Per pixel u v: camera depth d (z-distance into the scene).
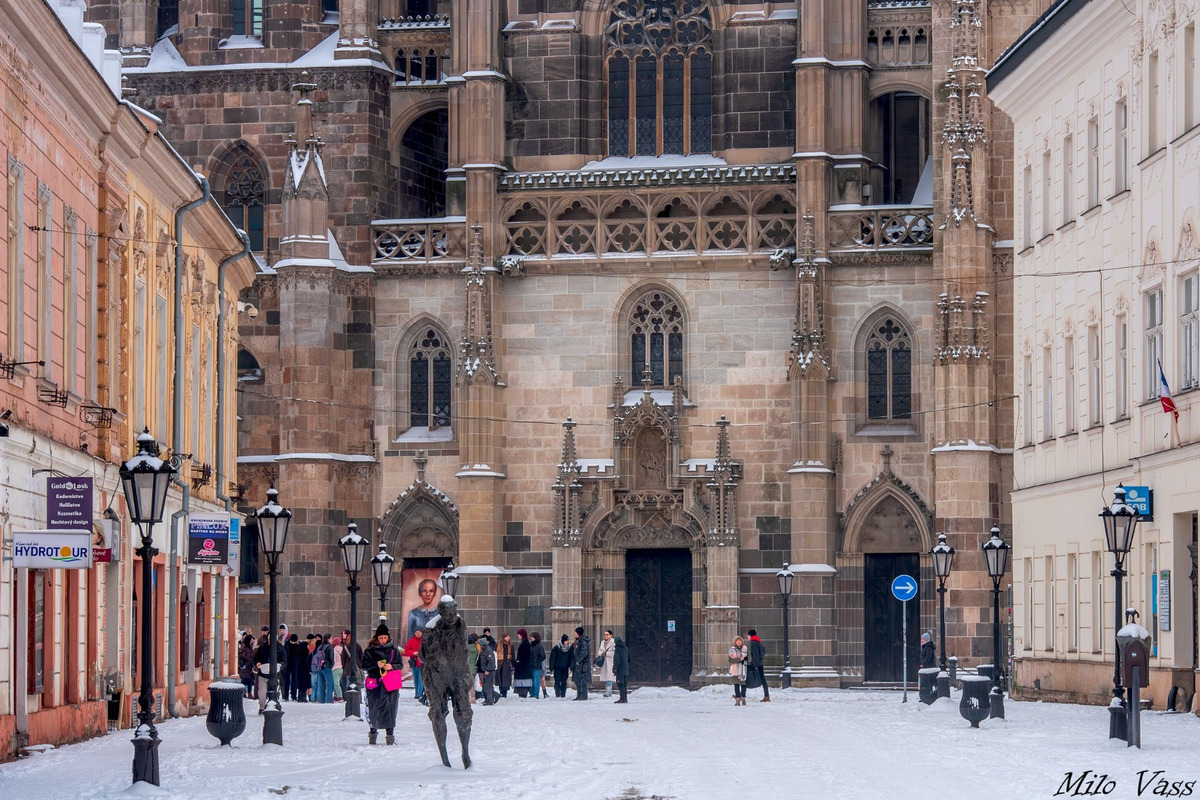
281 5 97.81
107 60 55.00
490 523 92.56
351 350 95.44
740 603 91.56
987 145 88.06
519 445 94.12
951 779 34.84
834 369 91.06
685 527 92.62
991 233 87.88
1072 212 67.44
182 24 98.88
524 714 65.44
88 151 49.91
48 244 45.22
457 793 33.22
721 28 94.19
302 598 93.62
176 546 61.31
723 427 91.62
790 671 88.25
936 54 89.50
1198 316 53.34
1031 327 72.25
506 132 95.56
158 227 59.22
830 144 91.69
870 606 91.12
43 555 40.75
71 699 47.91
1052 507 68.62
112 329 52.56
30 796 33.31
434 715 38.81
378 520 95.12
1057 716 56.66
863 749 43.69
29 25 41.59
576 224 94.25
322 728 55.56
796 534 90.00
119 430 52.91
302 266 94.06
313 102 96.62
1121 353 61.41
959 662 86.94
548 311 94.38
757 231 92.81
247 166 98.12
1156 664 55.94
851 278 91.44
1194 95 54.03
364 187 95.88
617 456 92.75
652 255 93.31
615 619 93.31
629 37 95.56
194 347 67.31
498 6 95.12
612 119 95.75
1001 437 88.38
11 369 40.81
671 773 37.19
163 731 53.00
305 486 93.75
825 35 91.69
